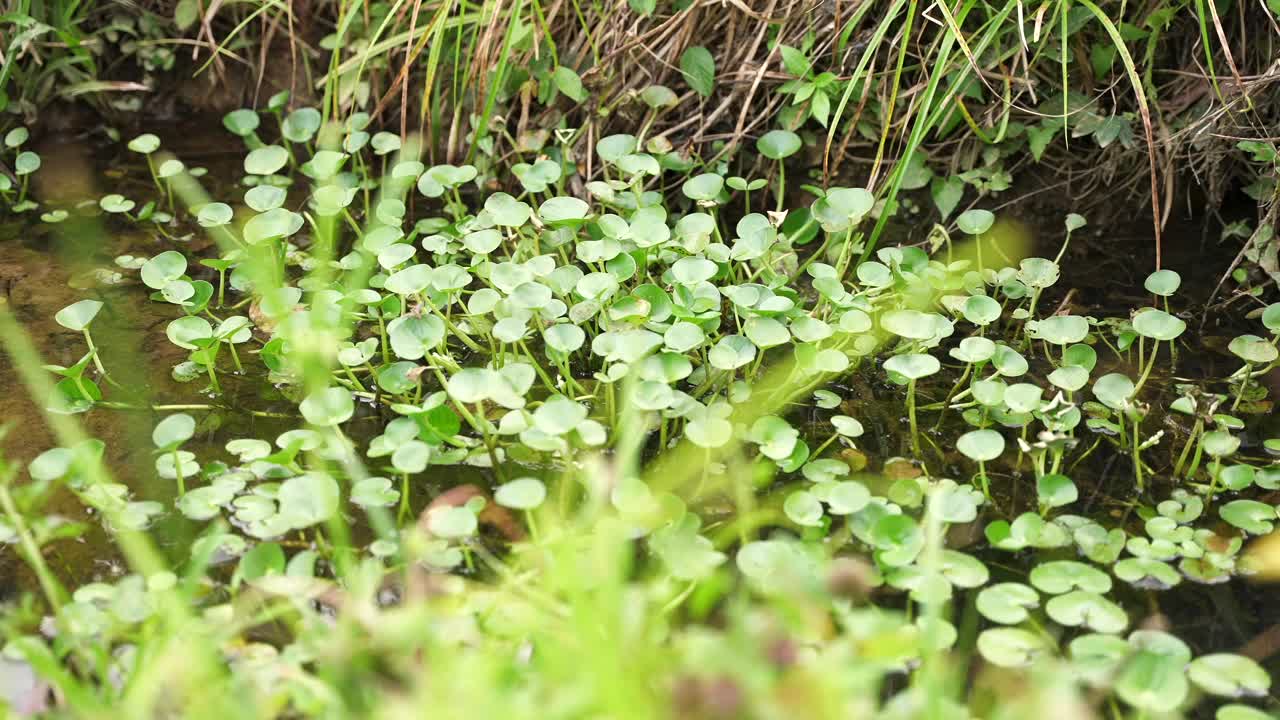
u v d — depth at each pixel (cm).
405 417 211
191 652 185
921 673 188
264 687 186
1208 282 230
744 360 208
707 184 227
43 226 236
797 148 230
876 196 239
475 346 217
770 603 194
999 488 206
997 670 190
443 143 245
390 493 200
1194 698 189
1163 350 221
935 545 185
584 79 238
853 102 236
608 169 239
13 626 191
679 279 213
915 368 207
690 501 203
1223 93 229
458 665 183
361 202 242
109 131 249
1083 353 213
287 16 249
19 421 208
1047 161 239
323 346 209
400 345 209
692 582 195
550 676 184
